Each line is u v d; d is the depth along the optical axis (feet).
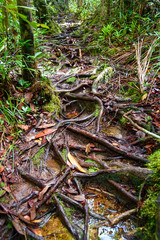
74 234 5.41
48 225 5.70
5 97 9.33
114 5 20.08
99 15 22.06
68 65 15.42
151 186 6.23
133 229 5.67
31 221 5.59
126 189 6.60
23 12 8.34
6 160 7.27
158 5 17.38
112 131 9.19
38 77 10.04
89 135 8.41
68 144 8.39
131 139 8.46
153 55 13.71
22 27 8.67
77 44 18.84
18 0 8.14
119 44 16.37
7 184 6.58
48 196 6.20
